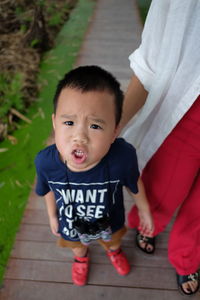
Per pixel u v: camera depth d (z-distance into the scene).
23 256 1.67
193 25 0.89
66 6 4.78
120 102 0.89
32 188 2.05
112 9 4.78
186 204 1.38
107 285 1.56
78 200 1.08
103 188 1.04
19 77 2.82
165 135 1.12
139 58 1.10
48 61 3.42
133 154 1.03
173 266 1.61
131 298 1.52
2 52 3.26
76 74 0.86
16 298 1.51
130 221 1.67
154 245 1.69
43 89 2.98
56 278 1.59
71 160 0.87
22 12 3.78
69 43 3.81
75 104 0.82
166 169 1.25
